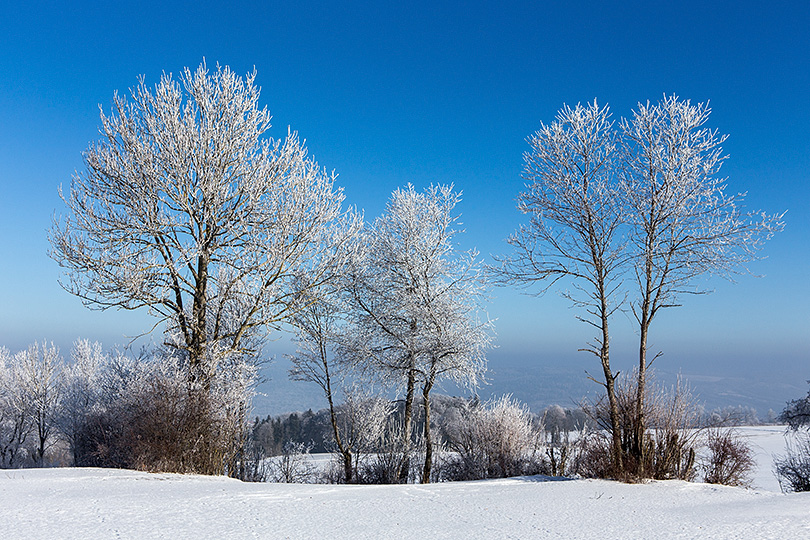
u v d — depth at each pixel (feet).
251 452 53.67
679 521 22.95
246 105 53.78
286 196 54.60
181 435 40.04
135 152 48.73
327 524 21.59
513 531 20.80
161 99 50.57
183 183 50.11
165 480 34.14
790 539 18.52
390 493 31.40
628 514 24.97
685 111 39.78
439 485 36.22
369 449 61.41
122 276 45.80
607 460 39.91
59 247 45.44
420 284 66.54
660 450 39.42
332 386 67.82
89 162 48.57
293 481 52.70
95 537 17.71
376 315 66.54
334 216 57.98
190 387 42.55
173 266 47.42
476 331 63.98
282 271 53.88
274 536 18.99
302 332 66.23
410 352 63.36
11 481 31.65
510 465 52.26
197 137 50.39
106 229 47.24
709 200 39.47
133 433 39.73
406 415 64.23
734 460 39.47
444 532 20.44
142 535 18.26
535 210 42.42
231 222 50.80
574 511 25.77
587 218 40.45
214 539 18.13
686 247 39.37
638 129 40.86
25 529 18.57
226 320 58.08
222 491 29.96
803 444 51.03
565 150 42.14
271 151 54.54
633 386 40.11
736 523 21.85
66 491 27.94
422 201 69.21
